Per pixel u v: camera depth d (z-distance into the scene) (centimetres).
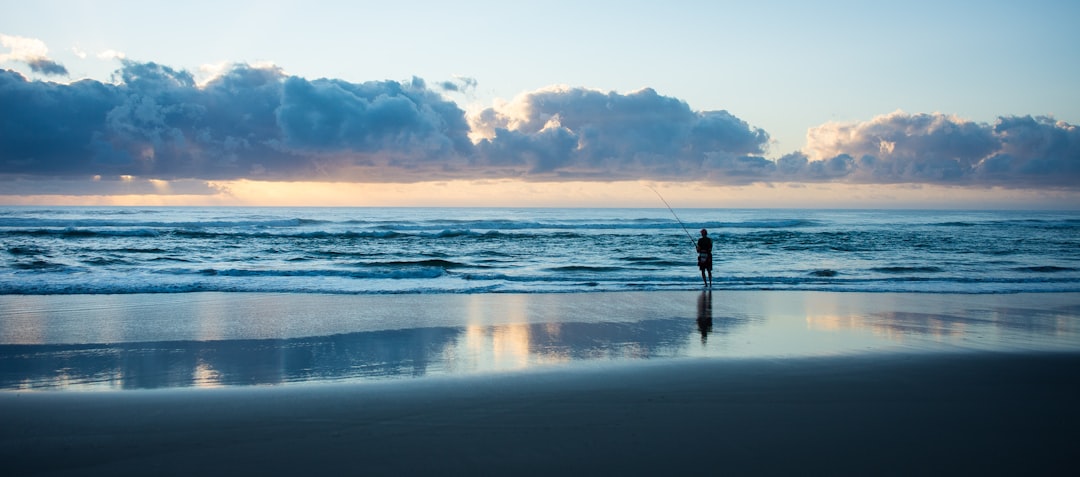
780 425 443
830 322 919
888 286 1364
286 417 463
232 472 365
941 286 1367
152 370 628
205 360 672
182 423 449
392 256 2208
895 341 770
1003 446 404
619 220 5466
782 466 370
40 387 562
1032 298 1194
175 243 2600
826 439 415
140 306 1069
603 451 393
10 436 423
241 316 967
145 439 418
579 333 830
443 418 460
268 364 653
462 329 859
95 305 1077
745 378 578
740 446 402
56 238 2730
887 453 391
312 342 771
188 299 1154
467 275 1552
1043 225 4688
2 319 933
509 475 358
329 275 1537
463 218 6500
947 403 497
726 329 859
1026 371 606
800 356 679
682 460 379
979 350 711
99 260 1903
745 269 1762
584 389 540
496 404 495
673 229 4025
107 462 380
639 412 473
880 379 574
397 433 428
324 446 404
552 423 448
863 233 3400
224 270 1529
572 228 4209
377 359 674
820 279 1484
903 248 2447
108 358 683
